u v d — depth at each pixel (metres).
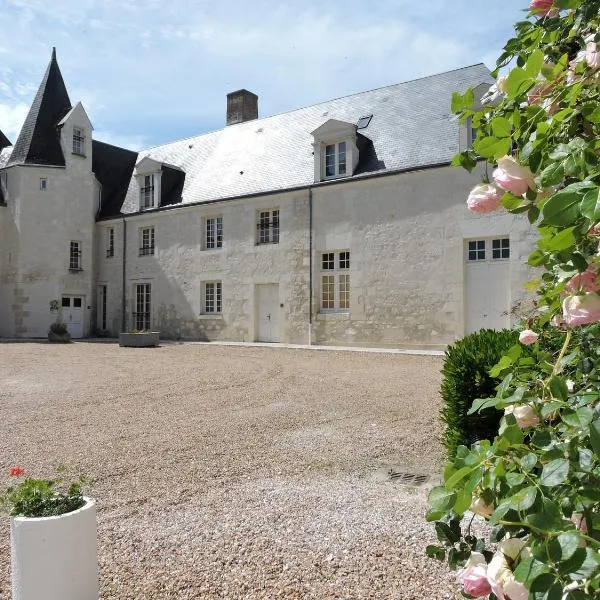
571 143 1.32
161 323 21.05
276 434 6.13
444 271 14.77
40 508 2.56
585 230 1.21
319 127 17.05
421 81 17.89
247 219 18.80
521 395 1.47
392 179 15.66
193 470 4.89
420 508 3.87
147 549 3.34
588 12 1.65
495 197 1.47
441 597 2.72
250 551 3.28
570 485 1.18
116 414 7.33
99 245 23.50
